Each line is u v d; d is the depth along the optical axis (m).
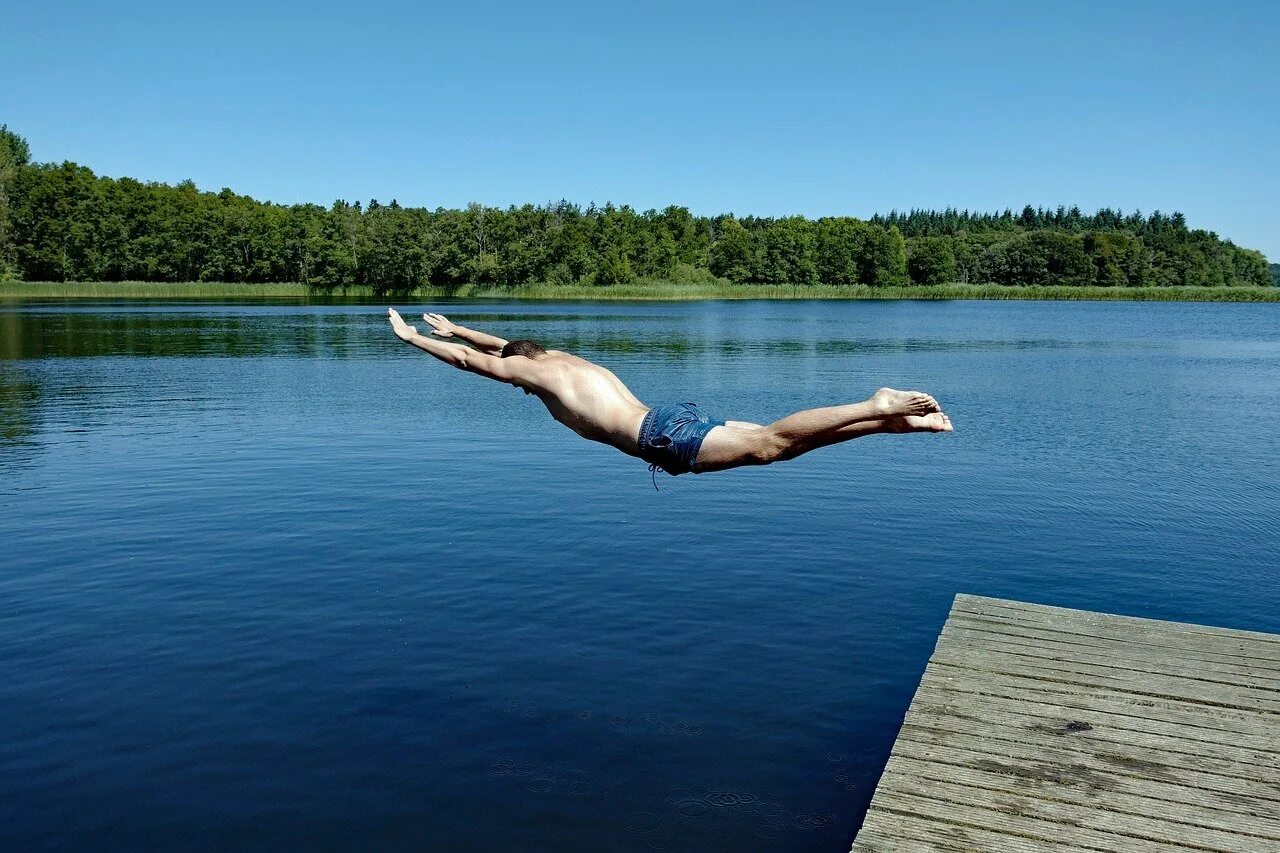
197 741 8.46
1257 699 7.55
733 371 37.72
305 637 10.77
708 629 11.14
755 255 153.38
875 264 151.12
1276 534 15.30
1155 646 8.66
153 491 17.39
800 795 7.69
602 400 5.59
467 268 130.75
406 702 9.23
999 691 7.75
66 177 118.56
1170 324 81.31
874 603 12.08
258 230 126.69
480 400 29.53
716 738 8.60
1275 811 6.03
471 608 11.71
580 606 11.83
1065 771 6.54
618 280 138.62
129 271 123.31
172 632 10.86
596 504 16.78
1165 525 15.79
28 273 118.44
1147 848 5.69
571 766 8.10
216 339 53.19
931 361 43.31
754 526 15.51
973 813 6.07
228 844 6.99
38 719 8.80
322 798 7.60
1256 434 24.42
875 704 9.28
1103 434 24.33
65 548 13.94
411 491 17.56
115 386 32.53
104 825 7.21
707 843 7.04
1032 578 13.14
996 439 23.67
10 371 36.81
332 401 29.22
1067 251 155.12
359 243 130.00
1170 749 6.80
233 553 13.78
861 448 22.52
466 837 7.10
